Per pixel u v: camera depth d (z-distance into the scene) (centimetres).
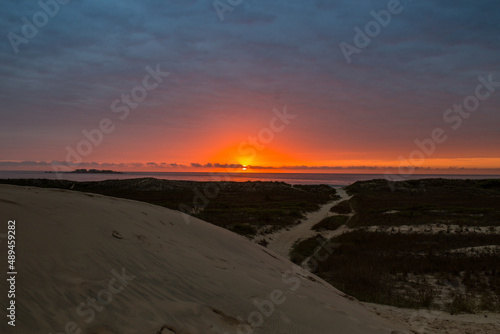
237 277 570
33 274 331
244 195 5616
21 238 386
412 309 840
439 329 673
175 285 439
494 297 922
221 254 731
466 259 1362
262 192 6419
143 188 6406
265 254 980
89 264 397
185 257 569
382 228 2369
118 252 463
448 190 6372
